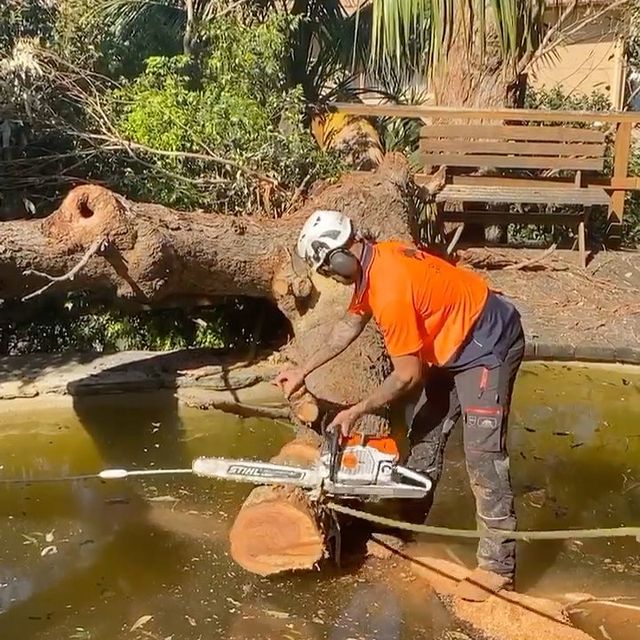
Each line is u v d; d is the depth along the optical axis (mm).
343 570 3936
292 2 9359
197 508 4453
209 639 3459
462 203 8781
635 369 6258
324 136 8281
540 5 8469
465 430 3602
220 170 6574
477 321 3523
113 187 6316
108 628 3520
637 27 11992
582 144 8000
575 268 7957
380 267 3352
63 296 6113
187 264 5188
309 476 3504
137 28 9211
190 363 5867
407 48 8430
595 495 4688
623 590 3850
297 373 3758
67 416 5406
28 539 4156
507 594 3658
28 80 6199
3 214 6188
